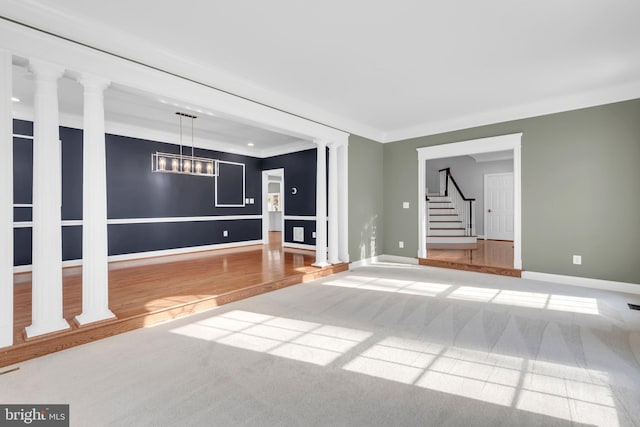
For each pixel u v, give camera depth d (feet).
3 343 7.18
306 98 14.38
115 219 18.58
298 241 24.32
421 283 14.67
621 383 6.34
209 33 9.02
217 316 10.41
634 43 9.55
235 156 25.20
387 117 17.35
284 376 6.73
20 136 15.19
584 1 7.59
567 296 12.30
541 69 11.34
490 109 15.89
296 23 8.54
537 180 14.96
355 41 9.46
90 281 8.64
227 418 5.39
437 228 28.14
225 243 24.49
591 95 13.51
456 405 5.72
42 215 7.80
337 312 10.76
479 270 16.85
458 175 32.76
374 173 20.18
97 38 8.52
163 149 20.70
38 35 7.56
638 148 12.56
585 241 13.76
